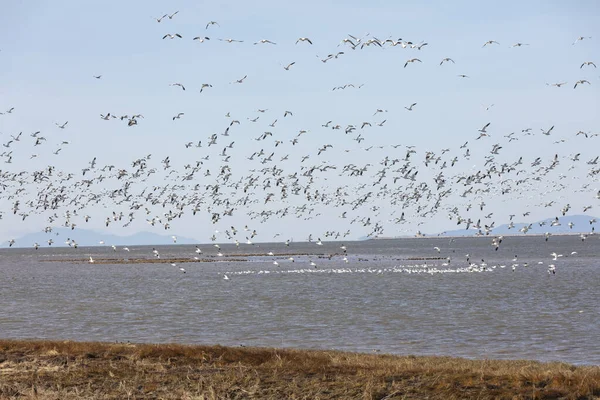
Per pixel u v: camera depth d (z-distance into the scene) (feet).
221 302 245.24
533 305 222.89
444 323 183.01
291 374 99.91
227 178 250.57
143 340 161.99
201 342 158.10
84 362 110.11
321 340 158.30
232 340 160.35
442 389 88.28
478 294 261.44
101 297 272.72
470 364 113.39
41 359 112.78
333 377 97.14
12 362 110.11
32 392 87.04
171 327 183.42
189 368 104.63
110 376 98.78
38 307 236.63
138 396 88.12
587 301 233.35
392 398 85.51
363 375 97.50
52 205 259.80
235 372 100.42
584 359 131.95
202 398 84.99
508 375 96.07
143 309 227.20
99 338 165.99
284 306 229.25
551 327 173.47
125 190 259.60
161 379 96.68
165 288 313.32
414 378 95.09
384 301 240.32
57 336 170.30
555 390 86.07
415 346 148.66
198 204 255.50
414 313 205.05
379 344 151.84
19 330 181.06
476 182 250.16
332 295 265.34
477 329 171.53
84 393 88.99
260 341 158.40
